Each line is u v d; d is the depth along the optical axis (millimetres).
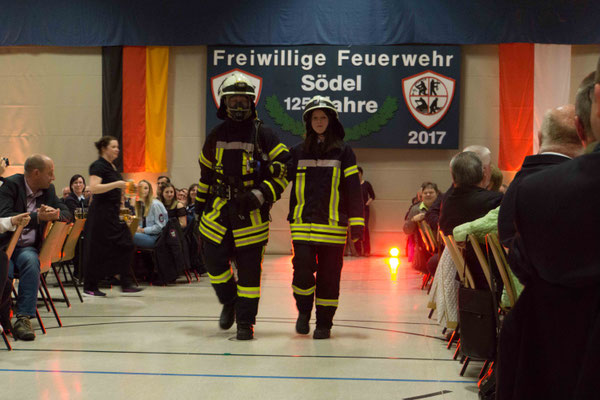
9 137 13633
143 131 13328
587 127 1493
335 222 5066
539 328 1329
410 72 12898
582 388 1185
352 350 4676
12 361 4242
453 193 4449
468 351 3668
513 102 12711
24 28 13320
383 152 13219
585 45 12672
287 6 13023
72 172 13570
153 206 8805
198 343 4859
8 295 4715
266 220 5059
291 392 3576
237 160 5020
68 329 5379
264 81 13148
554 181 1285
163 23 13133
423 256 8227
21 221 4617
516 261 1408
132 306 6688
